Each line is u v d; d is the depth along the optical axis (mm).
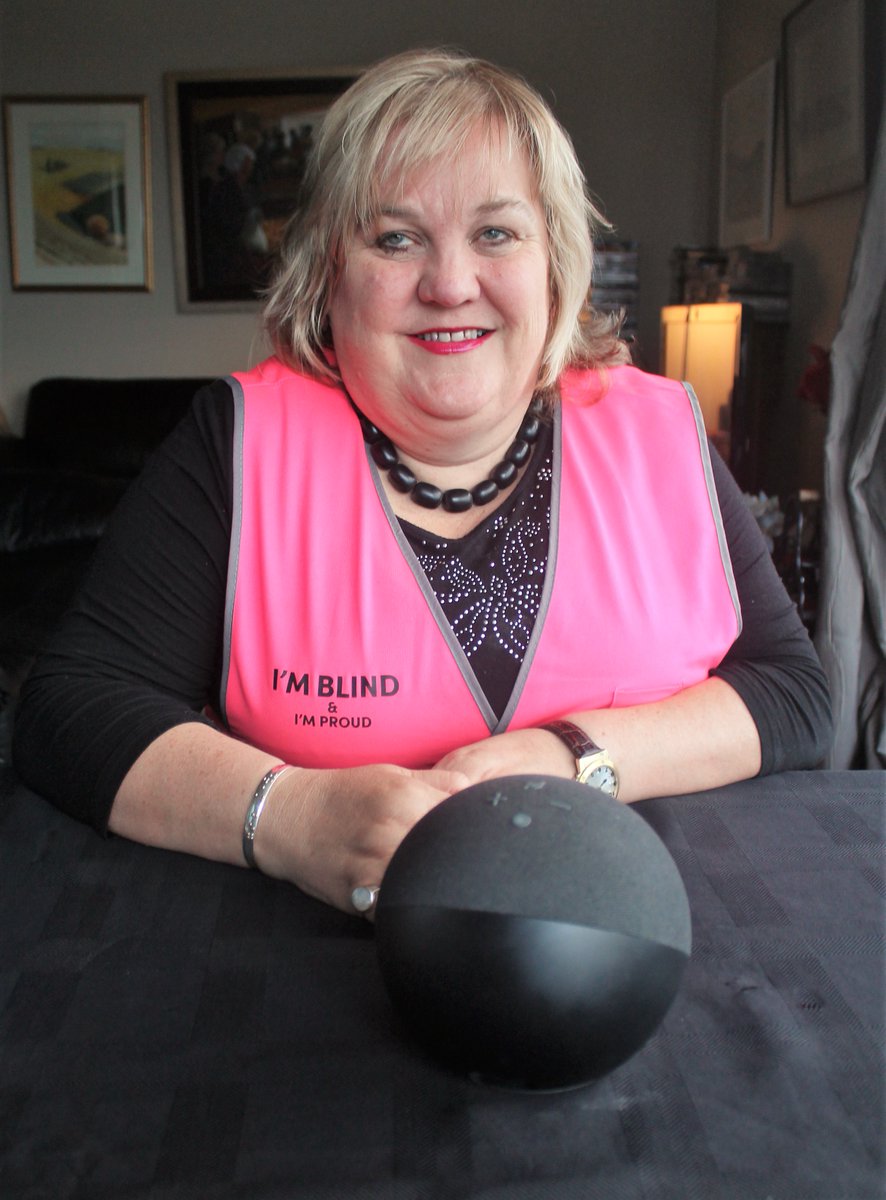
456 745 870
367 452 873
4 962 560
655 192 3805
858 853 687
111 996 530
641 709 828
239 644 859
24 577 2598
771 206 3119
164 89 3789
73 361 4008
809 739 853
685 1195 404
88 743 740
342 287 827
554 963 410
